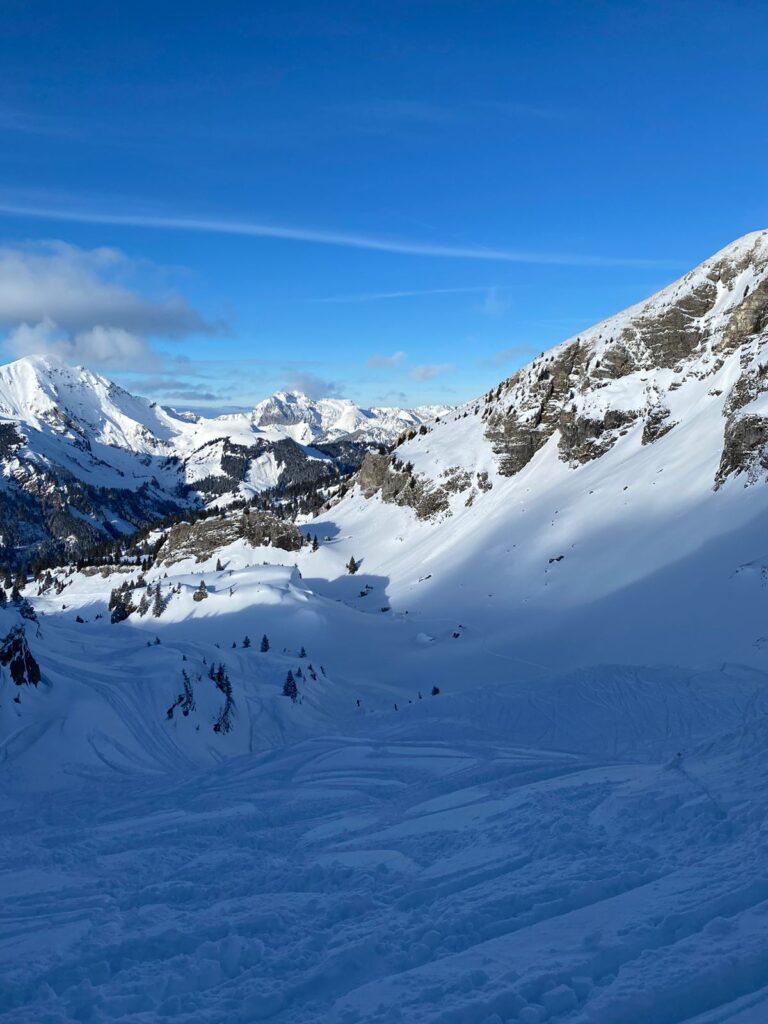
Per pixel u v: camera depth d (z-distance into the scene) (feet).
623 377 523.70
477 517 499.92
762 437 336.08
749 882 36.81
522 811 60.23
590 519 402.72
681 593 281.33
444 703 181.37
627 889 39.37
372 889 45.03
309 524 620.08
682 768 68.64
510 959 32.19
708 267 538.88
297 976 33.19
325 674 256.11
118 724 152.05
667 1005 27.07
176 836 67.41
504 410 590.55
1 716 144.77
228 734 175.83
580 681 182.09
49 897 48.75
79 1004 32.27
